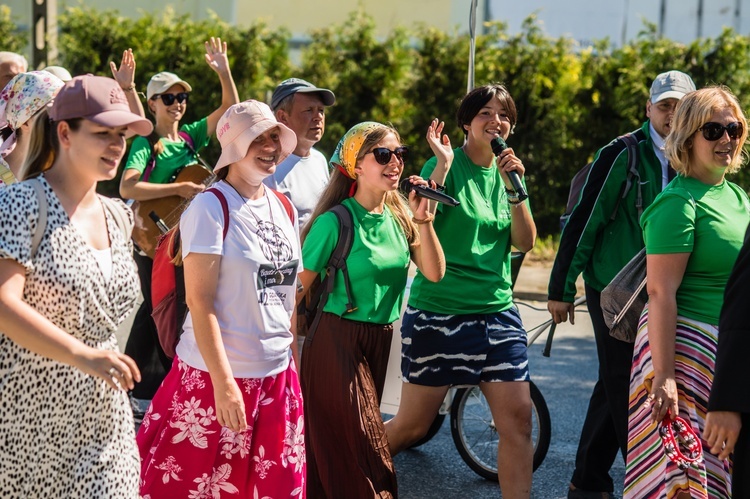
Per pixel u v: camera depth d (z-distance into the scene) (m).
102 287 2.98
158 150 6.08
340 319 4.16
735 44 12.52
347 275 4.14
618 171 4.84
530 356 8.41
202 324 3.45
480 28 20.05
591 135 12.98
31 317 2.76
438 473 5.47
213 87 13.55
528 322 9.66
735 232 3.64
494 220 4.57
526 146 13.08
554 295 4.90
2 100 4.88
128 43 13.73
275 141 3.62
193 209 3.51
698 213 3.65
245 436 3.57
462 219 4.49
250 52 13.60
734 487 3.17
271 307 3.61
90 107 2.88
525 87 12.95
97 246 3.02
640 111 12.77
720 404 3.09
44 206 2.87
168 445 3.58
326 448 4.16
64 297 2.88
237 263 3.52
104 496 2.97
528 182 13.19
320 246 4.13
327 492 4.16
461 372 4.48
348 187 4.29
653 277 3.64
